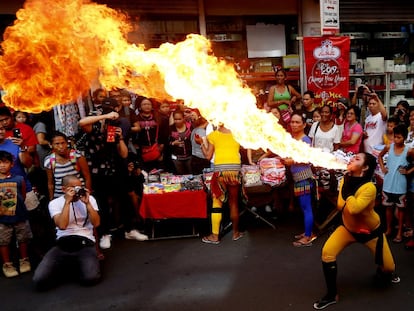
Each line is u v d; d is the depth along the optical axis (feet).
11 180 13.87
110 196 16.92
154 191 16.44
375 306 10.98
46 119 20.34
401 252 14.29
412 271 12.85
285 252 14.84
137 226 18.01
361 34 27.07
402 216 14.98
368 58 26.68
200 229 17.78
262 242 15.92
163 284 12.98
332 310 10.89
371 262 13.60
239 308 11.30
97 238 15.06
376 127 18.26
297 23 25.98
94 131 15.70
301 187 15.15
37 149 17.97
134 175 17.89
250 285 12.58
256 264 14.02
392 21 26.68
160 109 20.61
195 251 15.44
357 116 18.31
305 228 15.55
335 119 19.74
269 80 25.79
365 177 10.50
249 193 18.11
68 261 13.30
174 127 19.66
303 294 11.87
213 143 16.01
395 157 14.92
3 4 21.57
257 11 25.39
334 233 11.33
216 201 16.02
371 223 10.85
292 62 25.85
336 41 21.94
